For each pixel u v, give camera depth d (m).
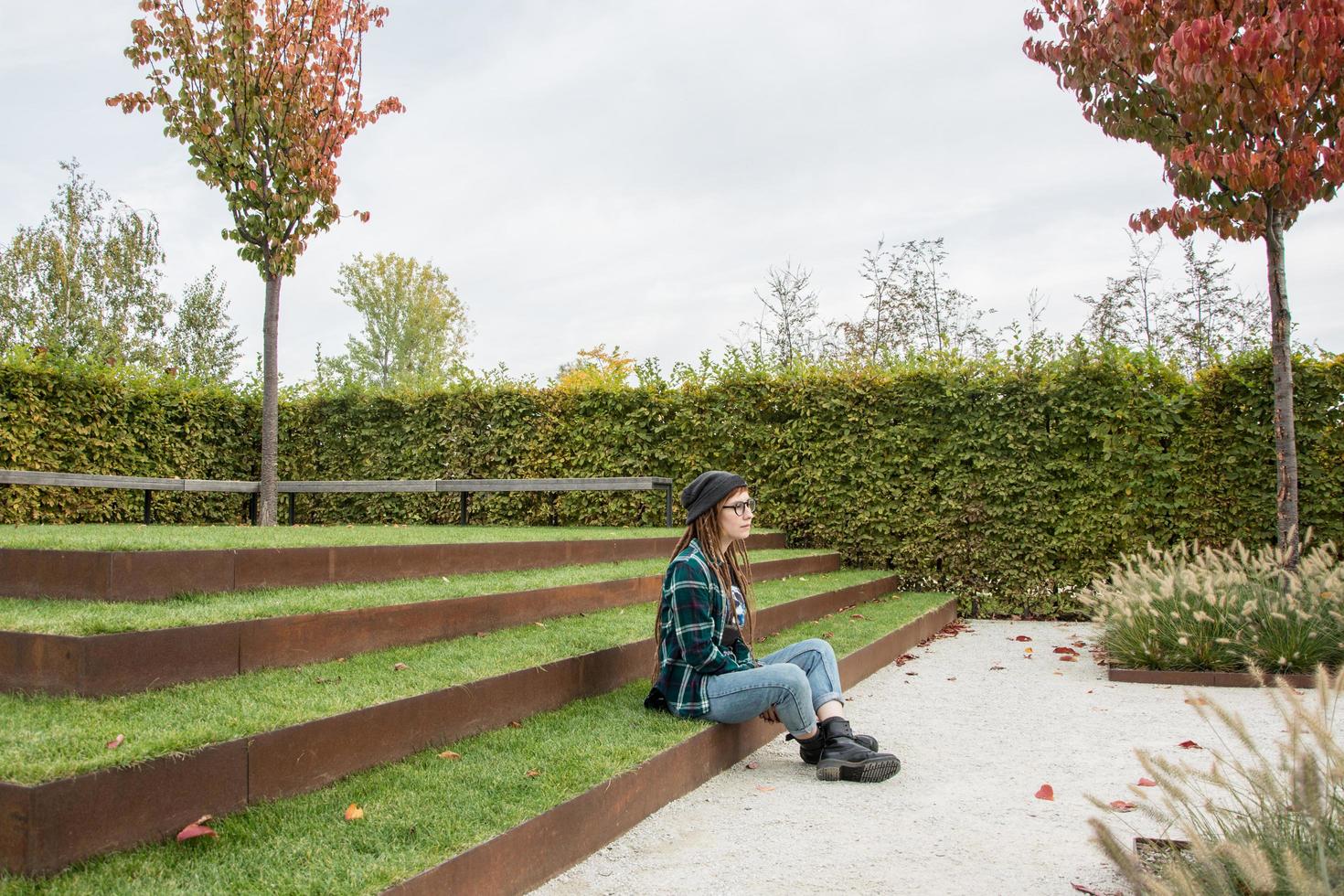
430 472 12.29
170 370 11.27
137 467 10.82
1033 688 6.08
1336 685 2.40
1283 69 6.43
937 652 7.58
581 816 2.92
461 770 3.08
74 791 2.13
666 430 11.48
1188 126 7.13
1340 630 6.19
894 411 10.58
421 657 3.99
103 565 3.79
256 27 8.78
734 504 4.10
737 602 4.20
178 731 2.55
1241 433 8.97
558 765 3.21
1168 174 7.64
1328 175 6.69
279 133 8.86
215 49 8.77
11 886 1.98
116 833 2.22
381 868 2.25
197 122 8.81
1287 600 6.28
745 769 4.14
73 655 2.90
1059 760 4.30
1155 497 9.34
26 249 26.98
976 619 9.96
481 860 2.44
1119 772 4.09
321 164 8.98
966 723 5.06
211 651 3.31
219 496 11.98
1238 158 6.74
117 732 2.52
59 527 6.52
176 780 2.38
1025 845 3.13
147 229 29.23
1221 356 9.23
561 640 4.63
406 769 3.05
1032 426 9.94
